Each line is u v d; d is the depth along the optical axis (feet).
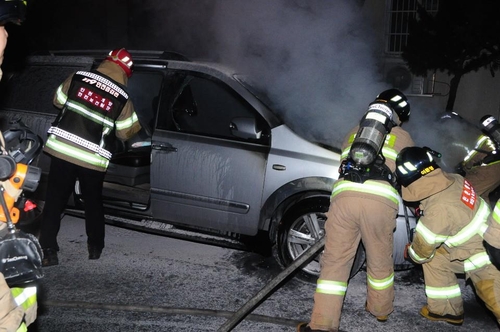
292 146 14.65
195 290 14.26
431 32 32.73
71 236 17.79
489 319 13.16
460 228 11.15
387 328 12.60
